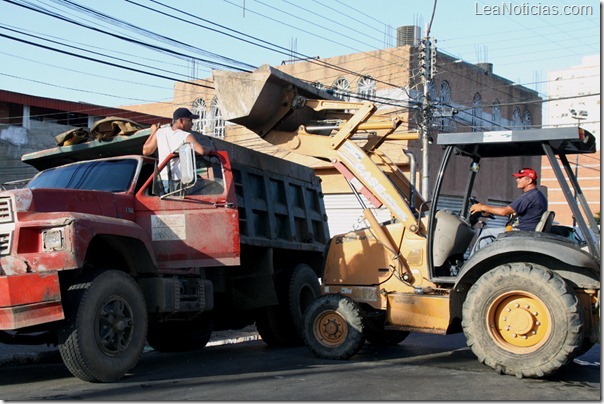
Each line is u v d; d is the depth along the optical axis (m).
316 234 12.95
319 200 12.99
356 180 9.61
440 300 8.31
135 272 8.13
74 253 6.83
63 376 8.11
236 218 8.80
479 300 7.44
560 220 42.78
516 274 7.26
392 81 30.27
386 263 9.05
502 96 34.94
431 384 7.07
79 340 6.93
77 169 9.03
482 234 9.22
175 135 8.64
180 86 37.38
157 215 8.45
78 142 9.76
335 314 9.15
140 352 7.63
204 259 8.59
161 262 8.40
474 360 9.12
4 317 6.69
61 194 7.51
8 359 9.93
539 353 7.09
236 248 8.76
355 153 9.72
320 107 10.25
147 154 8.96
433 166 28.30
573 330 6.94
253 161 10.84
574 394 6.57
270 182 11.33
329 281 9.50
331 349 9.12
